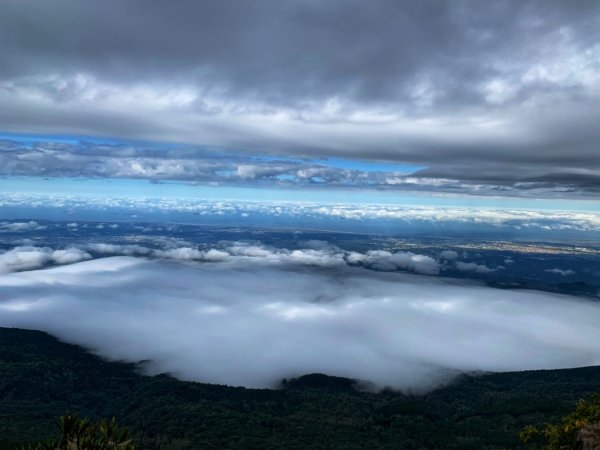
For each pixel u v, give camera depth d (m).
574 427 24.58
